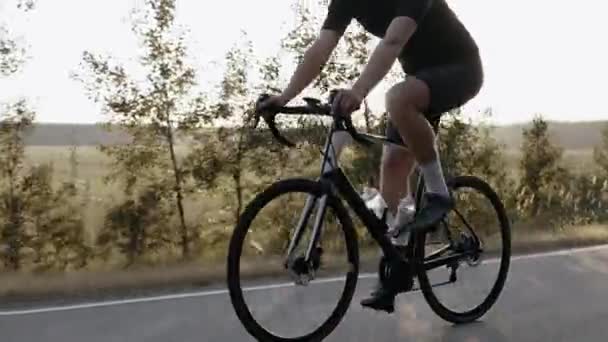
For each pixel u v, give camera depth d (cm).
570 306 476
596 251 714
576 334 415
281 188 336
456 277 434
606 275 577
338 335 407
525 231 941
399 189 384
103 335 416
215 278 594
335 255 373
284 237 349
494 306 474
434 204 372
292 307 372
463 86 368
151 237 1075
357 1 364
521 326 430
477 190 444
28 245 1038
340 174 353
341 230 367
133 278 590
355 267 375
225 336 411
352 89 329
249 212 332
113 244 1065
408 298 489
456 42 371
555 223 1212
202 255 1038
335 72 1049
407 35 339
